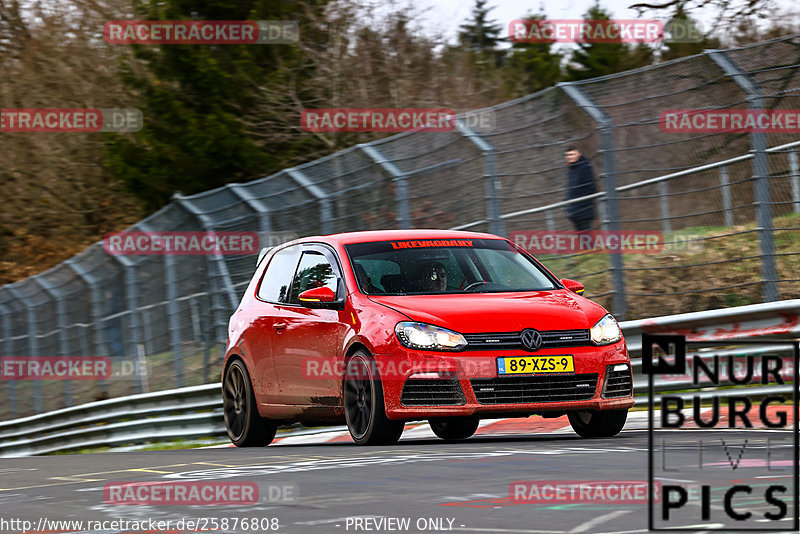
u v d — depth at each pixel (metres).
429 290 31.08
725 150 41.00
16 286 78.50
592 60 110.81
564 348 28.53
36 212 135.75
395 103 99.75
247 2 99.75
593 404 28.52
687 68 41.09
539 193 44.53
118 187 133.12
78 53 131.88
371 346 28.91
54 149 132.75
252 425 35.59
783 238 41.50
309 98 101.06
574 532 13.18
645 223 43.12
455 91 104.06
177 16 97.88
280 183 53.81
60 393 75.06
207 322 56.62
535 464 21.31
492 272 32.19
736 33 78.00
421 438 36.03
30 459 33.41
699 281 43.16
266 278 36.59
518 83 112.25
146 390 61.72
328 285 32.22
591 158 43.44
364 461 23.38
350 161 50.69
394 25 101.94
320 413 31.97
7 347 80.81
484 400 27.88
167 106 95.62
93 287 67.00
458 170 46.41
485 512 15.17
